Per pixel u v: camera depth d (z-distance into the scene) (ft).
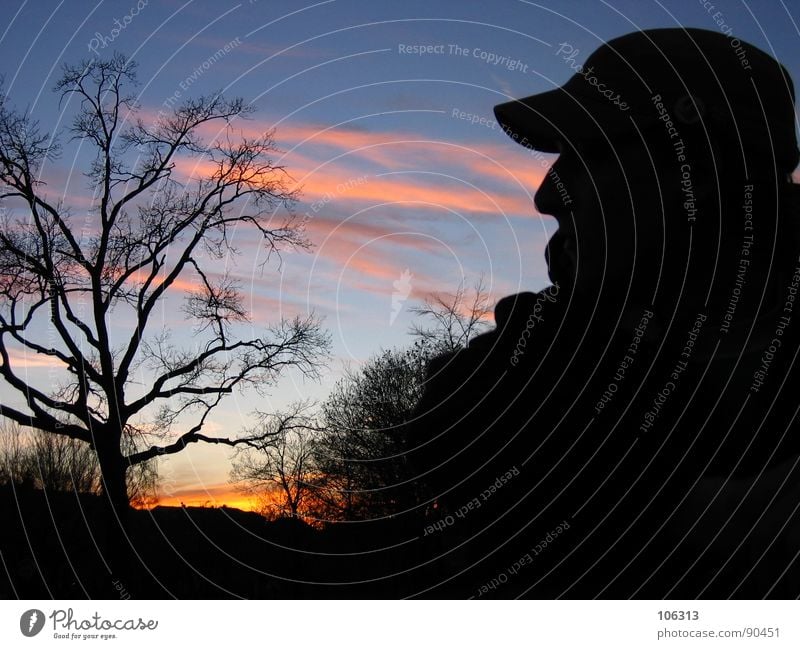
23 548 13.01
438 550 4.56
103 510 15.92
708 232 3.53
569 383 3.71
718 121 3.54
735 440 3.49
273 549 9.18
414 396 10.18
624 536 3.65
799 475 3.48
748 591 3.52
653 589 3.66
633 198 3.56
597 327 3.67
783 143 3.65
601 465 3.64
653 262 3.55
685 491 3.56
